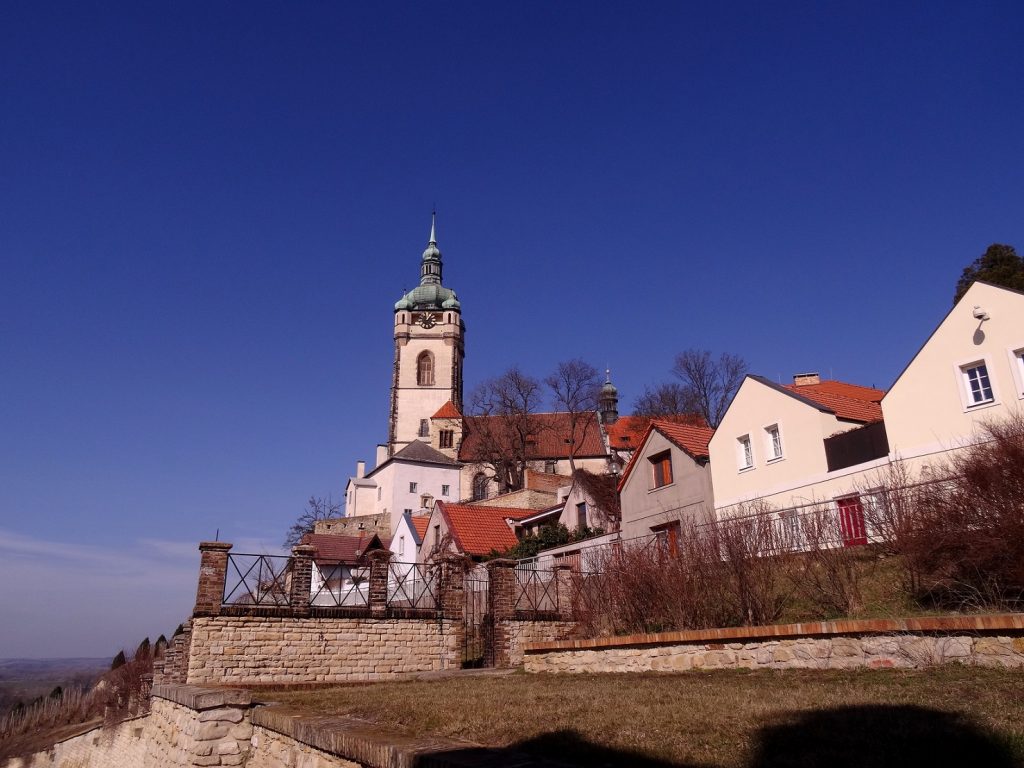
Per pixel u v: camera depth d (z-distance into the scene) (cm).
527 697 1134
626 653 1541
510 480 8362
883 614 1341
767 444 3058
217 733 1195
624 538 3525
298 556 2205
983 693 829
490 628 2448
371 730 872
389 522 8031
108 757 2819
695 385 7356
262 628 2094
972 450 1628
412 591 2652
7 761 4934
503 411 8550
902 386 2631
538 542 4131
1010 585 1216
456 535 4469
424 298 10431
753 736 730
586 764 694
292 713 1091
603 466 8394
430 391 9969
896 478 1822
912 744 660
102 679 6025
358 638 2203
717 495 3186
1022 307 2353
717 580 1627
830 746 677
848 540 1540
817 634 1175
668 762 676
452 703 1109
